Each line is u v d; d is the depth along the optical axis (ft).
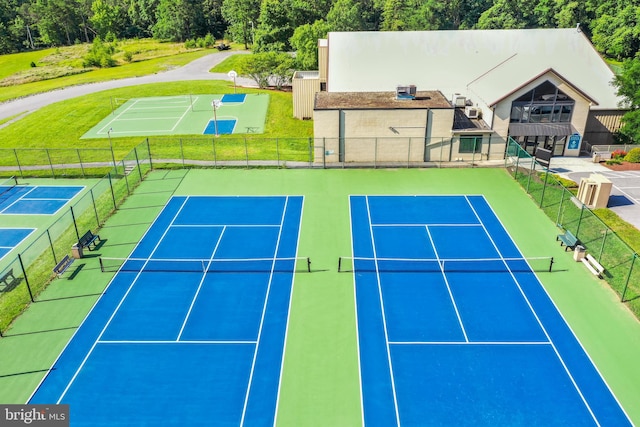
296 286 84.53
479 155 133.28
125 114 185.06
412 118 127.85
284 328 75.15
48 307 80.38
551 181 114.83
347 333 73.97
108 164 138.10
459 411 61.21
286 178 125.49
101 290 84.38
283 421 60.23
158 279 86.99
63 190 124.06
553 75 125.59
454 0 376.68
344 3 331.77
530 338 72.28
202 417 61.05
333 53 159.94
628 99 135.54
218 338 73.56
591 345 70.74
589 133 143.43
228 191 119.34
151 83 234.38
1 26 402.72
